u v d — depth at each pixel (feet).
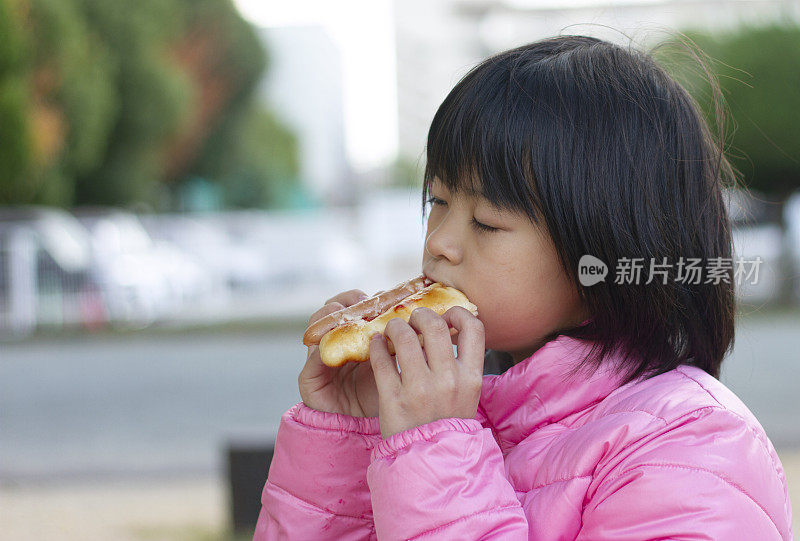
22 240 40.75
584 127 3.32
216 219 72.95
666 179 3.42
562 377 3.44
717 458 3.02
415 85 197.26
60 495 15.08
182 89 66.64
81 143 52.47
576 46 3.67
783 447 16.55
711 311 3.58
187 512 13.78
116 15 59.06
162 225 57.36
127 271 43.39
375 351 3.23
